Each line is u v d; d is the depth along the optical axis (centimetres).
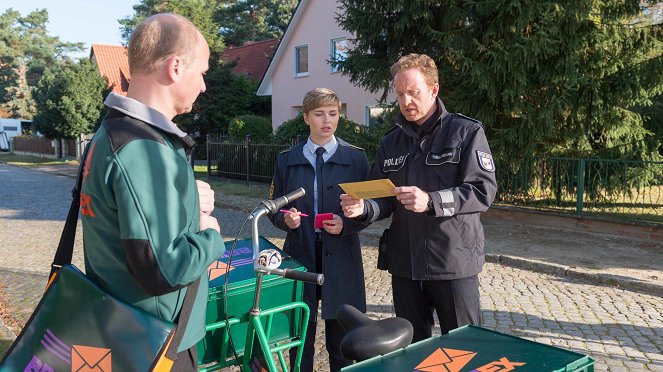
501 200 942
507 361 158
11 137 3603
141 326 152
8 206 1182
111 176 150
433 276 255
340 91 1827
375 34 938
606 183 833
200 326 175
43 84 2662
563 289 573
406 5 871
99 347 153
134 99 164
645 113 1012
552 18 766
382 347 178
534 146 873
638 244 746
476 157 249
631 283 574
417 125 267
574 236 802
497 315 490
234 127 1788
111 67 3056
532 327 460
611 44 825
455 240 253
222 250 168
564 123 894
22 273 630
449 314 259
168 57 163
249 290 234
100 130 161
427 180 259
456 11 830
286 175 311
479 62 830
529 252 706
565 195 873
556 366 153
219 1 4144
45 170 2166
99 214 157
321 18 1862
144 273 147
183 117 2300
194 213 165
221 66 2381
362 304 305
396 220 274
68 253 181
